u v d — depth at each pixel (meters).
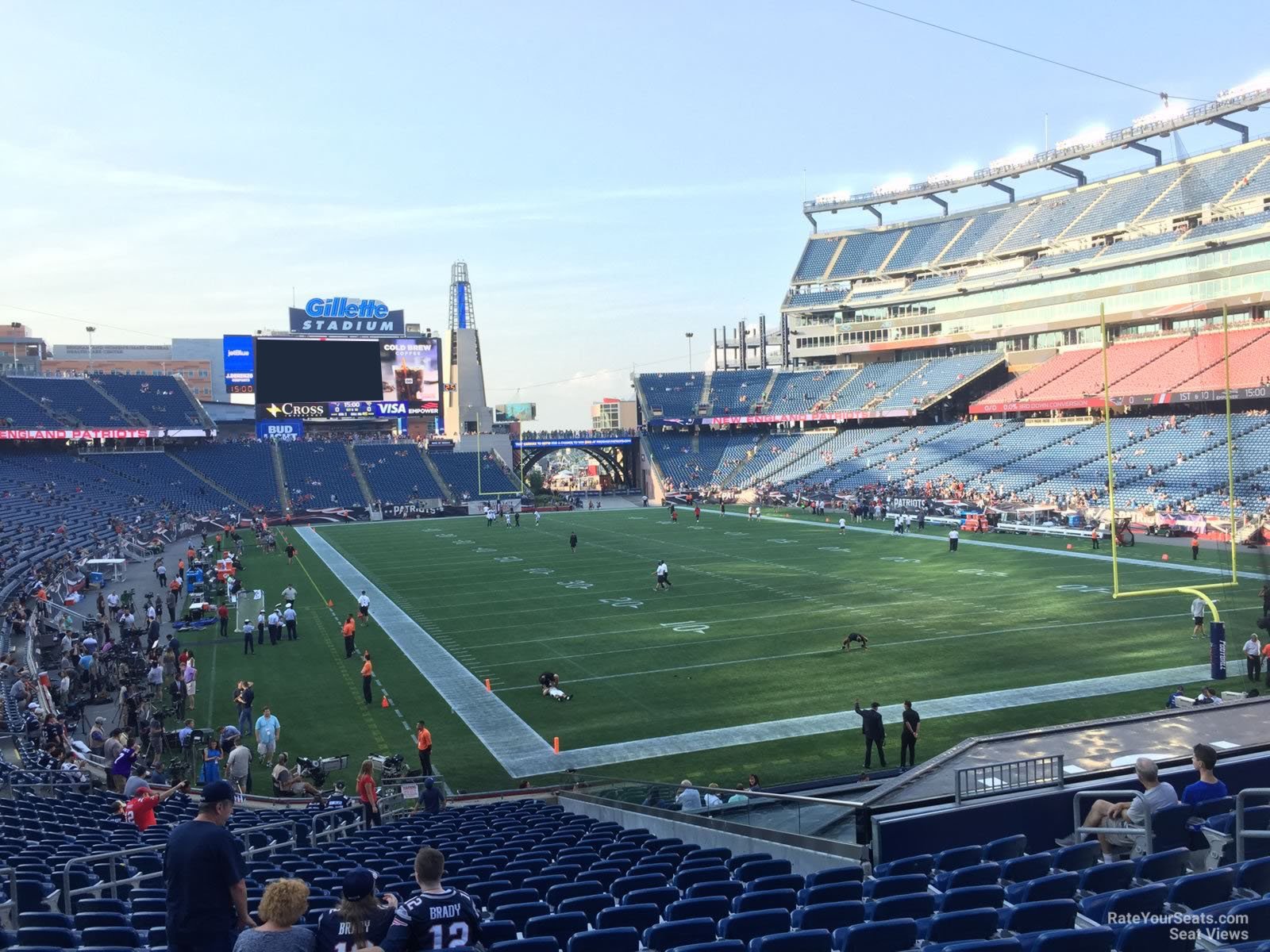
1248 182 75.62
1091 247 86.38
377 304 101.44
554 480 148.62
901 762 22.34
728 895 10.18
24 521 60.38
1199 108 81.38
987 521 64.31
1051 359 87.12
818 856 12.70
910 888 9.66
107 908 10.62
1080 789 12.16
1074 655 31.41
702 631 36.94
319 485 93.19
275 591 49.53
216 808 7.02
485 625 39.56
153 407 92.56
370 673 29.66
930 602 40.94
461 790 22.14
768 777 21.98
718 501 95.19
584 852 13.00
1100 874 8.95
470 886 10.76
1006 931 8.00
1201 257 75.19
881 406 94.31
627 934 8.07
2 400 83.00
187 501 83.19
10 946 8.41
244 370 88.94
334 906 9.97
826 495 84.94
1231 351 69.62
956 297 97.69
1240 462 59.91
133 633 35.84
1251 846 9.69
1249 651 27.33
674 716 27.00
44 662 34.41
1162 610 37.69
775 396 107.44
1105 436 72.94
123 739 23.95
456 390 112.50
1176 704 22.81
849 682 29.45
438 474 98.69
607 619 39.84
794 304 111.50
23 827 15.09
